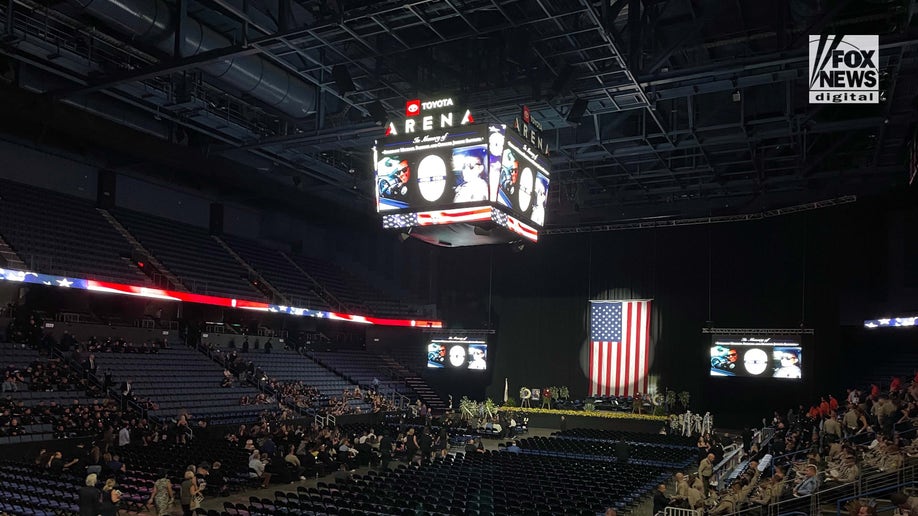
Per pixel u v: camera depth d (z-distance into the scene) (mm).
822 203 40625
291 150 37875
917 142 31984
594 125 35812
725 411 46812
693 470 31609
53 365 33031
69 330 36625
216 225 49594
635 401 47281
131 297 41438
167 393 36281
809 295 44781
